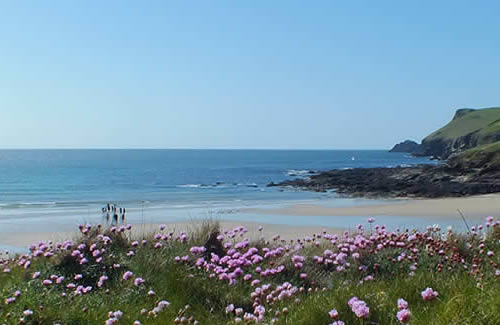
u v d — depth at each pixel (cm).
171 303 598
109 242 796
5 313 538
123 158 18912
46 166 11875
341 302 494
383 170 7294
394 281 596
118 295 629
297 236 2138
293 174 9219
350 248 789
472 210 3369
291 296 566
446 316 437
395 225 2616
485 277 590
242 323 509
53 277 689
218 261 741
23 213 3500
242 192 5544
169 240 913
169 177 8350
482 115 17812
